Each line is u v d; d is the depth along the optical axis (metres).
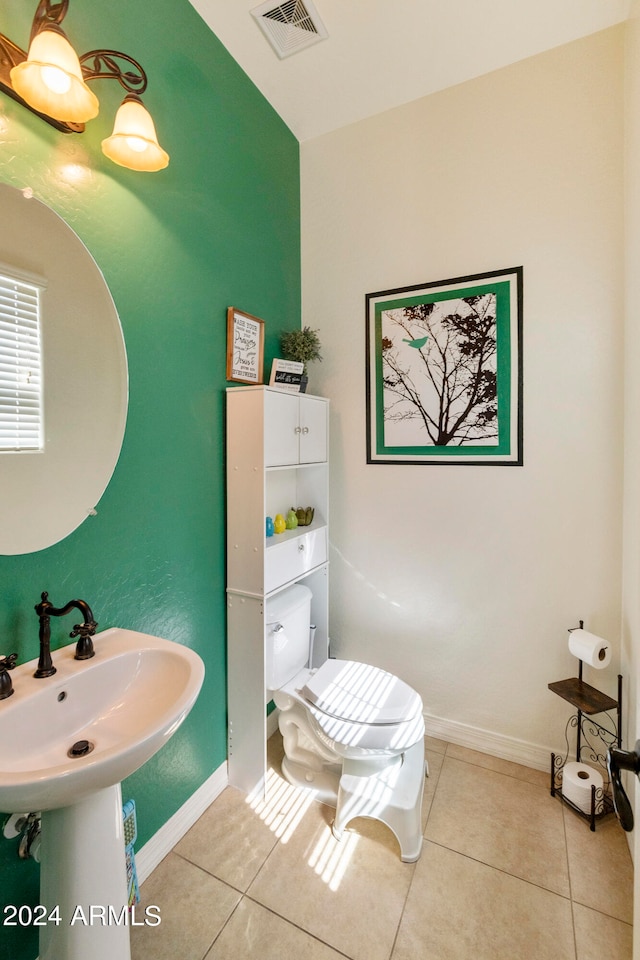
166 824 1.40
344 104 1.93
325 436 2.07
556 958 1.10
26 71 0.89
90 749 0.93
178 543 1.43
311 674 1.88
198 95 1.48
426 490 1.97
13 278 0.90
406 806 1.37
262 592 1.59
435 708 1.99
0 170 0.90
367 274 2.05
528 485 1.76
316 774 1.66
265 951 1.11
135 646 1.10
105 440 1.09
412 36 1.60
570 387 1.67
